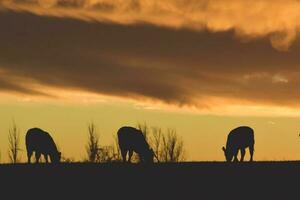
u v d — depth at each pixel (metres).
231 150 190.88
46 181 164.12
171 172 168.75
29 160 188.00
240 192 161.00
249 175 168.00
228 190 161.62
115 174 167.50
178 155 196.00
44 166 171.88
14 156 190.38
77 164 173.75
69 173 168.00
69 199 157.88
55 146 187.25
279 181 165.38
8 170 169.50
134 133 186.88
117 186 162.50
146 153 186.12
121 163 174.62
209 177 166.75
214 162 175.75
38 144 186.88
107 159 190.00
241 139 190.88
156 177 166.50
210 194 160.25
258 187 162.75
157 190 161.25
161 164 173.62
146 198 158.62
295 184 164.12
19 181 164.12
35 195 158.62
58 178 165.62
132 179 165.62
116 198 158.12
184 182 164.50
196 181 165.12
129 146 186.50
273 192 161.12
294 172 169.62
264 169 170.88
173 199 158.25
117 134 187.50
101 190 160.88
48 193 159.50
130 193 160.25
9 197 158.12
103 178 165.62
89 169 170.00
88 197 158.38
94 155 190.25
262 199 158.62
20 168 170.62
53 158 186.38
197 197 159.25
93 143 191.00
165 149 196.25
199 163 174.88
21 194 159.12
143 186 162.88
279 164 173.75
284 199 158.75
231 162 175.62
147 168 171.00
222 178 166.25
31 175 166.88
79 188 161.62
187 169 170.50
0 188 161.38
